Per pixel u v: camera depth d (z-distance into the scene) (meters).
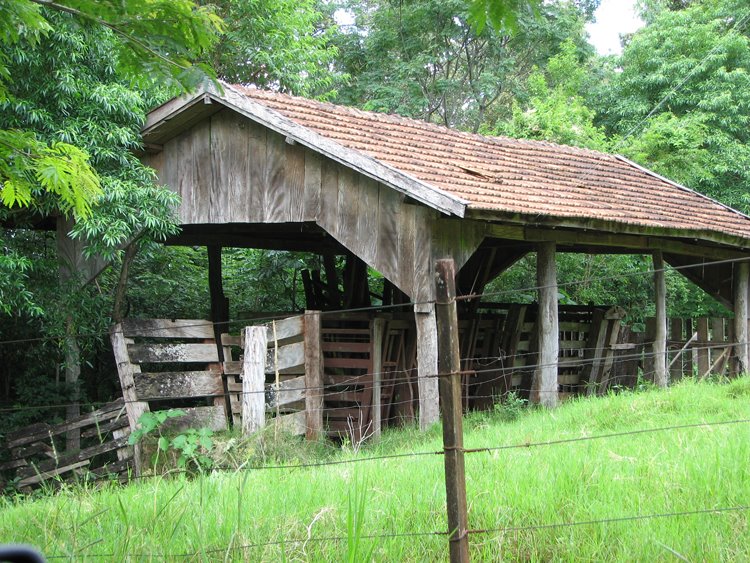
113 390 14.22
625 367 15.09
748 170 22.12
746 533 4.69
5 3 4.95
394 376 12.30
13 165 6.18
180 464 9.12
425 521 5.06
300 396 10.87
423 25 29.06
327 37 24.08
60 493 6.79
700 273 15.84
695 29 23.84
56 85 10.88
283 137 11.66
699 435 6.96
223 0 19.45
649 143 21.11
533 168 13.41
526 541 4.78
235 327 16.48
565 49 26.86
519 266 17.81
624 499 5.29
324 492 5.78
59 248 12.59
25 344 13.13
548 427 8.75
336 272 17.77
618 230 11.49
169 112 12.02
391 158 10.84
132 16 5.01
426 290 10.19
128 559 4.49
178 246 16.20
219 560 4.51
